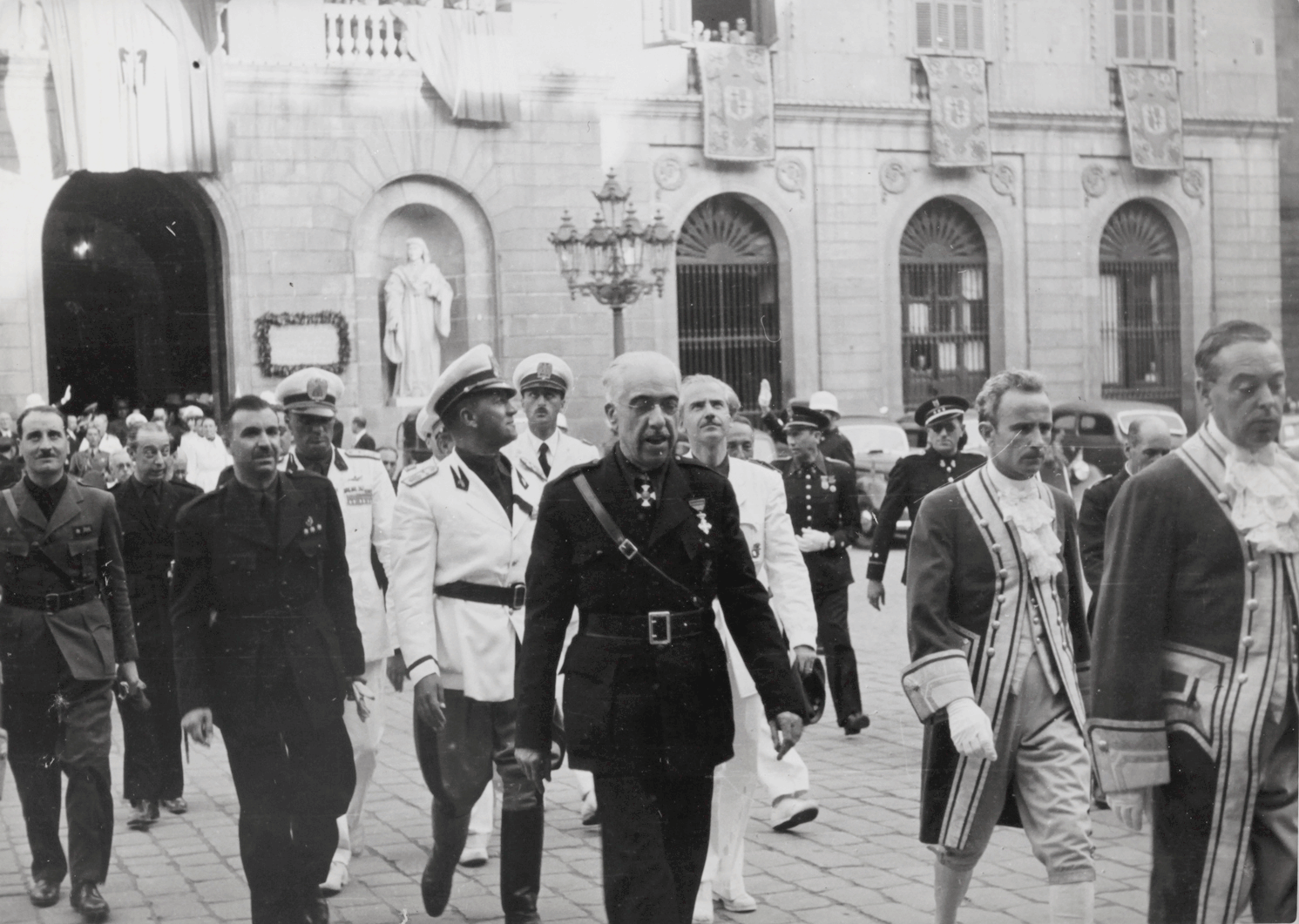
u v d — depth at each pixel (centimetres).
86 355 2003
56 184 1709
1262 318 1916
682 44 2095
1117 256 1994
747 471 629
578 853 673
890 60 2098
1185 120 1916
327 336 1905
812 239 2166
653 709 447
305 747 558
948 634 479
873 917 568
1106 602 429
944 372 2178
